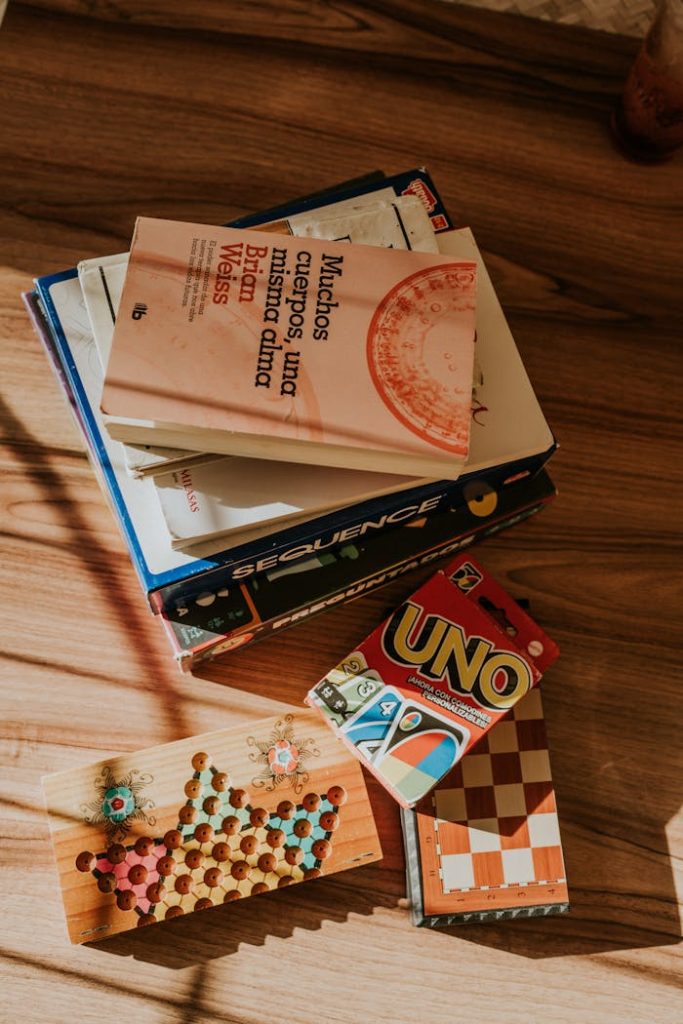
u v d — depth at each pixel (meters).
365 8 1.22
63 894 0.93
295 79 1.19
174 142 1.16
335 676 0.97
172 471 0.87
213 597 0.95
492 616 1.02
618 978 0.98
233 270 0.84
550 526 1.09
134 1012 0.95
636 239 1.18
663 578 1.09
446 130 1.19
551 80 1.22
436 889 0.95
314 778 0.98
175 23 1.19
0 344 1.09
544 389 1.12
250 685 1.04
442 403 0.82
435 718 0.95
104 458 0.91
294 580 0.97
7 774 1.00
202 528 0.86
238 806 0.97
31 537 1.05
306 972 0.97
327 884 0.99
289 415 0.80
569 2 1.26
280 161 1.17
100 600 1.04
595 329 1.15
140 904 0.94
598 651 1.06
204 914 0.98
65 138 1.14
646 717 1.05
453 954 0.98
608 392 1.13
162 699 1.03
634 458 1.11
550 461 1.11
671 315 1.16
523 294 1.15
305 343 0.82
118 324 0.81
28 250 1.11
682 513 1.11
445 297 0.85
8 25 1.17
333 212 0.99
